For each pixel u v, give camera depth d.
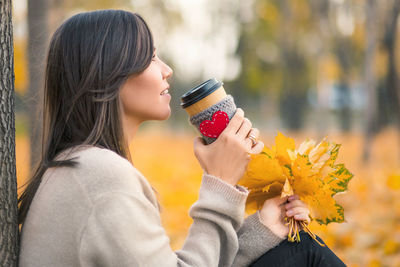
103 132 1.59
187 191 7.75
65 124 1.65
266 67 31.53
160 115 1.71
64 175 1.43
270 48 30.89
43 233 1.41
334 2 17.14
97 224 1.33
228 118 1.76
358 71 21.30
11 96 1.69
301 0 21.70
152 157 15.17
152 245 1.39
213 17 29.19
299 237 1.81
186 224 5.45
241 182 1.87
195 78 29.81
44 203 1.43
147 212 1.41
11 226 1.63
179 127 37.34
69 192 1.39
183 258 1.54
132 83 1.64
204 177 1.70
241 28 30.23
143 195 1.43
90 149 1.48
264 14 26.81
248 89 33.22
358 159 12.38
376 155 14.34
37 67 2.55
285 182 1.86
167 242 1.47
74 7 5.68
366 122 11.99
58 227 1.38
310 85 30.64
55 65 1.66
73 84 1.62
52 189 1.43
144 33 1.67
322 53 17.77
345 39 18.84
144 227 1.37
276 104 36.81
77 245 1.35
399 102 12.73
